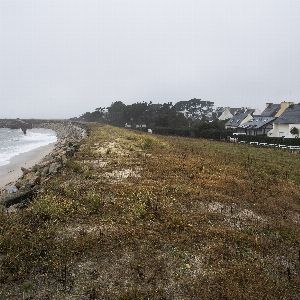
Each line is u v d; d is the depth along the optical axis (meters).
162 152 32.69
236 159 31.27
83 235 11.78
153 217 13.70
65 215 13.49
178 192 17.30
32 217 13.05
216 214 14.60
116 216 13.73
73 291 8.91
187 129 73.50
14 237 11.09
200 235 12.31
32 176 22.88
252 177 22.73
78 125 113.94
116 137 47.88
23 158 45.88
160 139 51.44
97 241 11.38
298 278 9.91
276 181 22.00
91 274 9.66
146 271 9.88
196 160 27.81
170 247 11.34
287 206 16.53
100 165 24.17
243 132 77.62
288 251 11.74
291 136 59.72
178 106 173.62
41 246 10.80
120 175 20.94
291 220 14.69
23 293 8.79
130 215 13.70
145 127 95.31
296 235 12.95
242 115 90.50
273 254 11.45
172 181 19.67
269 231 13.27
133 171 22.27
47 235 11.55
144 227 12.65
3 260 9.93
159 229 12.59
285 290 9.34
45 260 10.22
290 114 63.22
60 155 30.61
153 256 10.71
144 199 15.63
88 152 30.53
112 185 18.05
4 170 35.28
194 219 13.80
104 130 68.62
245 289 9.16
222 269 10.14
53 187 17.33
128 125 108.75
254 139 55.88
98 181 19.16
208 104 177.88
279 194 18.59
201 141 55.81
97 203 14.61
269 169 26.75
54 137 99.94
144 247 11.19
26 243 10.81
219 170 24.11
